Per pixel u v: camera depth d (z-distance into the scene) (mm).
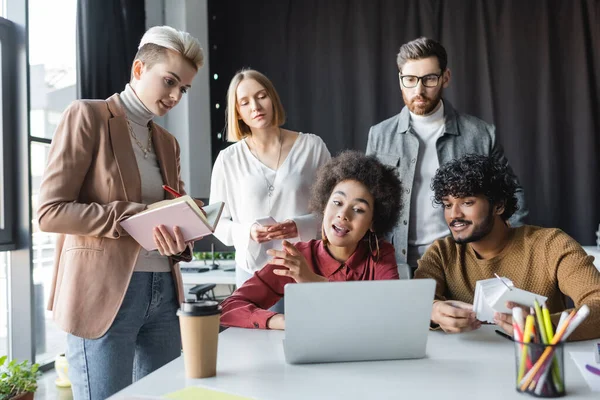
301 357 1058
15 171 3211
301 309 1030
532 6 4051
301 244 1586
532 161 4070
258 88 2094
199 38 4453
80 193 1526
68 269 1484
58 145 1479
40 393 2971
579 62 3996
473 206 1461
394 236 2238
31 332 3217
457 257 1592
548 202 4043
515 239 1544
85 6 3488
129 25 4000
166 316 1652
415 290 1046
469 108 4152
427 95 2158
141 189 1580
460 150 2238
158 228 1414
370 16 4301
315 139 2223
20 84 3193
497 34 4105
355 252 1522
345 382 954
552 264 1474
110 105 1560
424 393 896
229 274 3396
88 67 3490
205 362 976
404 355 1084
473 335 1278
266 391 908
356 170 1468
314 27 4406
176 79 1562
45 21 3480
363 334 1057
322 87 4391
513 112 4086
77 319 1442
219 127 4551
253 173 2148
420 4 4215
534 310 913
